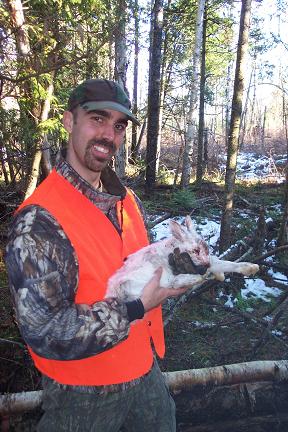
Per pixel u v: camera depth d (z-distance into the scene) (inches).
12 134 227.1
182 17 524.1
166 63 623.8
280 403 125.6
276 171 584.4
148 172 408.5
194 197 364.2
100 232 67.1
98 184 75.8
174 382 120.0
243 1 212.7
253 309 191.0
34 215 59.6
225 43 619.2
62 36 229.1
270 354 156.5
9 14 211.8
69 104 70.4
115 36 257.3
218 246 259.4
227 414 123.7
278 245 242.5
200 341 165.3
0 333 154.3
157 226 307.9
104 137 68.1
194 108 428.1
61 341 57.2
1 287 191.0
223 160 743.1
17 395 113.8
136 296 67.4
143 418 76.9
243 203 380.2
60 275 58.4
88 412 68.2
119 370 68.8
